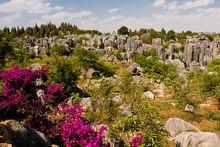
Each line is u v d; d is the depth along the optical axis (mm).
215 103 34062
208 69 62781
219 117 27719
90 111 19469
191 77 47750
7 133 9969
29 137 11172
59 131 13883
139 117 14492
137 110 14805
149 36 115625
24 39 106688
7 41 40812
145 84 42094
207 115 28406
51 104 20172
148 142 13891
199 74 48594
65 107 14133
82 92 29672
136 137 12109
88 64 46375
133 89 31609
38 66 33594
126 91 31047
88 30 154000
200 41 92625
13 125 10781
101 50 85938
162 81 46219
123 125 14812
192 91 36844
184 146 18578
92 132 11930
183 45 98688
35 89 15797
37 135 11836
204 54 80438
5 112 14133
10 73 14977
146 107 14664
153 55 81875
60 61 29719
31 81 15531
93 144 11180
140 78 47938
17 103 14430
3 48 38656
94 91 23109
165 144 19562
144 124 14344
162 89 41406
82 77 43406
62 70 28594
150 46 95562
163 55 79375
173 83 35688
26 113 14953
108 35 119250
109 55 74750
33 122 14406
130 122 14641
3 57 38750
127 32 138250
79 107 13328
